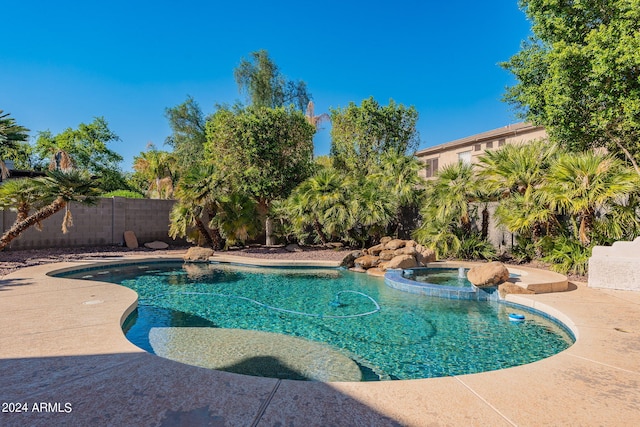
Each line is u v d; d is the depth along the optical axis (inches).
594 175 343.3
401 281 344.2
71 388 107.0
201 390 107.0
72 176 412.8
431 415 95.5
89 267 415.8
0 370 119.4
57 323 175.3
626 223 346.6
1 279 300.4
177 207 604.7
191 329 224.4
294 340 204.1
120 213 613.0
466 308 277.3
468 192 478.6
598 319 199.8
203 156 1128.8
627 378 121.3
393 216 589.3
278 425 89.0
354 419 92.7
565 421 93.6
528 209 402.3
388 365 175.3
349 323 243.0
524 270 358.6
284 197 784.3
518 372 125.9
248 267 477.4
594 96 394.3
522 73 523.8
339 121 959.0
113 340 150.4
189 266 483.2
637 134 410.3
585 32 416.5
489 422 92.6
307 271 449.4
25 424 87.7
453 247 475.2
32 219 430.9
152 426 87.3
